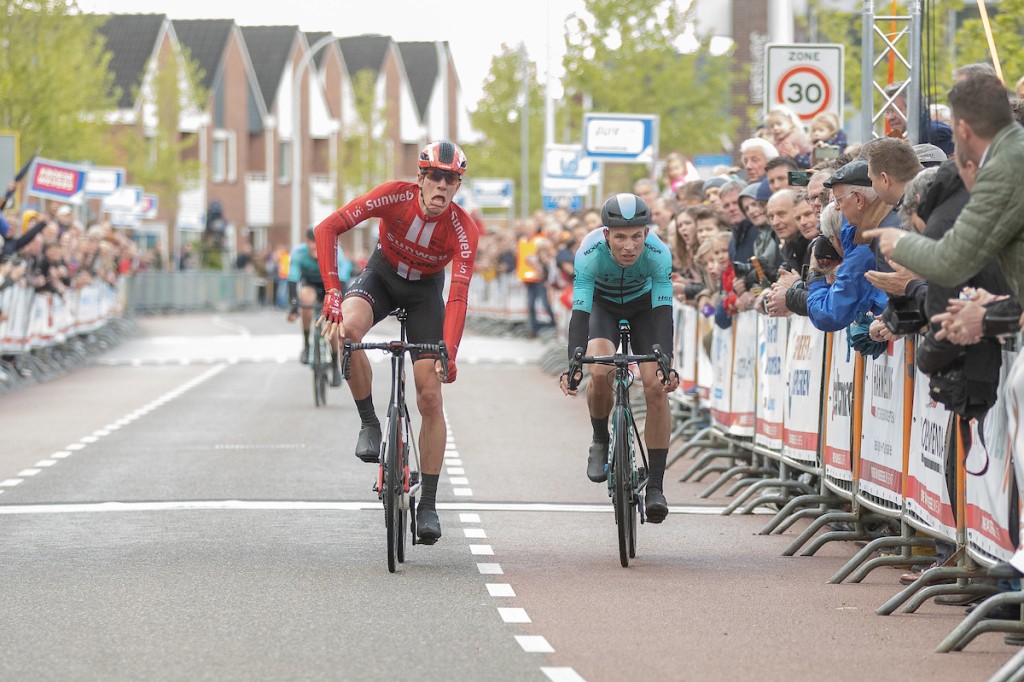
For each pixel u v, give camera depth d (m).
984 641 16.72
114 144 141.88
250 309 135.12
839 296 20.53
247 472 30.66
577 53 94.62
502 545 22.89
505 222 144.12
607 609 18.27
